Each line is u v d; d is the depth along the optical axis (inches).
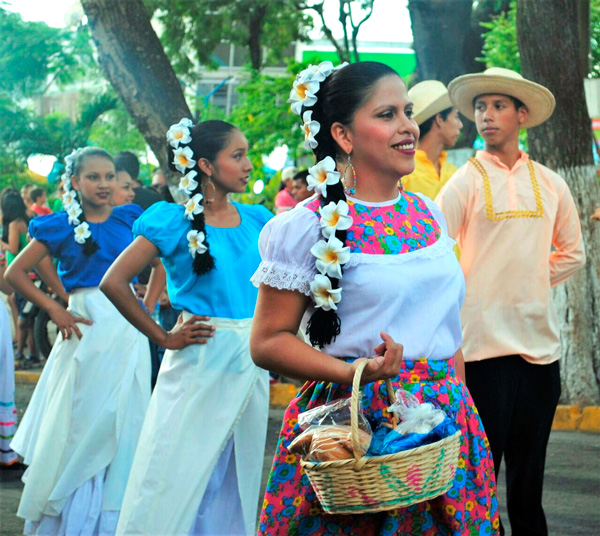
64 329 184.1
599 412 294.0
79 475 178.1
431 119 198.8
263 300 101.1
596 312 304.2
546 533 163.9
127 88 331.9
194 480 151.7
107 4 329.7
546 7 291.9
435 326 101.4
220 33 434.3
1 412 249.1
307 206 101.6
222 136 159.0
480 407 157.4
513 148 164.9
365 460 87.9
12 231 380.5
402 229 102.1
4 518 205.8
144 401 184.7
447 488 93.7
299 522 101.3
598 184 303.3
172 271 159.8
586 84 343.9
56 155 364.2
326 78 105.1
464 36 368.5
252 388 156.1
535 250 158.2
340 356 100.7
